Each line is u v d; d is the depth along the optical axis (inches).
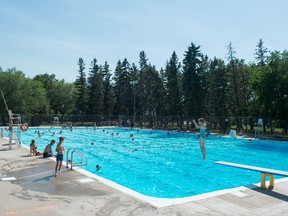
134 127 2181.3
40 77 3627.0
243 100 2043.6
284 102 1472.7
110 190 377.4
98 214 291.4
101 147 1122.7
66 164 546.3
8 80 2432.3
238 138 1336.1
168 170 691.4
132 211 300.4
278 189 384.2
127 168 712.4
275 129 1791.3
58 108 3356.3
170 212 298.0
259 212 299.9
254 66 2279.8
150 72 2566.4
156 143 1263.5
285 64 1450.5
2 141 1029.8
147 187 540.7
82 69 2807.6
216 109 2036.2
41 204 321.4
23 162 589.0
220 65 2033.7
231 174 645.9
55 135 1625.2
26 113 2493.8
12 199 339.6
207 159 854.5
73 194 359.9
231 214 293.9
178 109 2242.9
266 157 909.8
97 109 2672.2
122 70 2770.7
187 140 1387.8
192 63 1940.2
